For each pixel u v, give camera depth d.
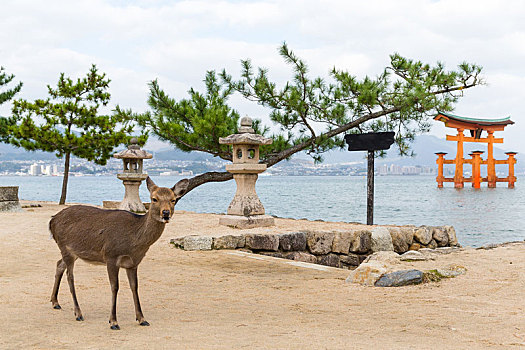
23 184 182.25
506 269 10.55
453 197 88.75
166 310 7.46
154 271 10.69
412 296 8.44
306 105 24.61
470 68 23.05
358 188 131.75
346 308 7.68
